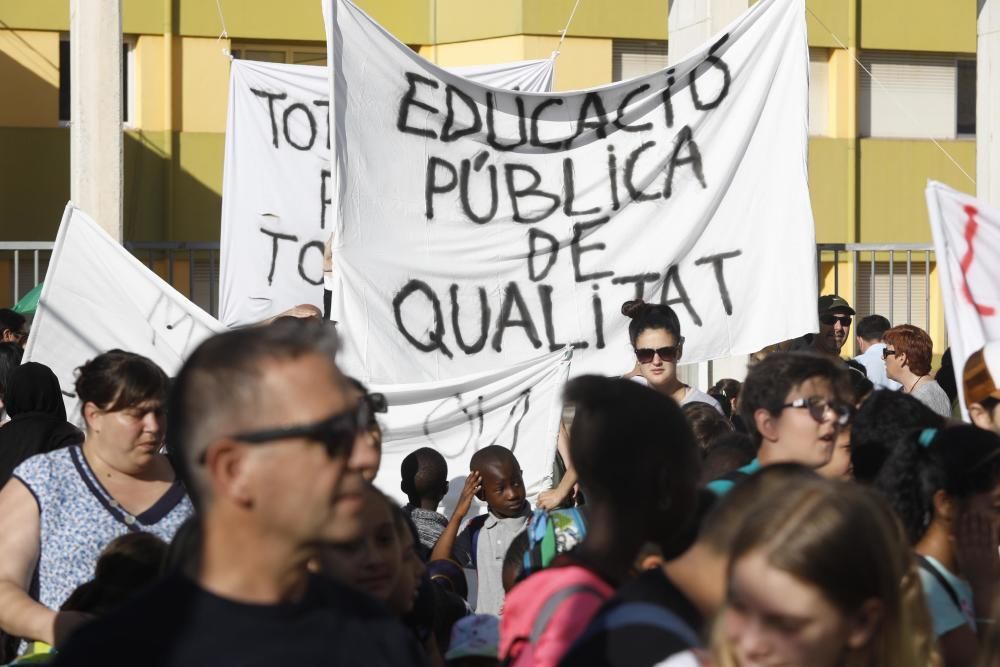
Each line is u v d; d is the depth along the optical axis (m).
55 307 8.41
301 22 20.55
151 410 4.94
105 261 8.48
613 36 20.17
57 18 19.84
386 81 8.70
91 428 5.00
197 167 20.28
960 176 21.80
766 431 4.75
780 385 4.68
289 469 2.60
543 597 3.31
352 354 8.48
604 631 2.91
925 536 4.02
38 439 6.09
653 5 20.30
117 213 11.90
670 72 9.20
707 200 9.20
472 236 8.91
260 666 2.60
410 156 8.77
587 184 9.12
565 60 20.06
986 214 6.43
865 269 19.91
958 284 6.39
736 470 4.64
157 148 20.09
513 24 19.88
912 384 8.88
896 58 21.62
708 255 9.19
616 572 3.35
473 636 4.43
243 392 2.62
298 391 2.63
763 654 2.69
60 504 4.90
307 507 2.61
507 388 8.00
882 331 11.31
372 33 8.65
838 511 2.74
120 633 2.60
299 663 2.64
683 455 3.42
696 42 11.64
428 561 5.84
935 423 4.65
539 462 7.96
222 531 2.65
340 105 8.54
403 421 7.96
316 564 3.56
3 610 4.59
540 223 9.03
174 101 20.20
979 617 3.87
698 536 3.07
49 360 8.37
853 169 21.20
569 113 9.12
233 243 12.83
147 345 8.46
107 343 8.45
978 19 13.66
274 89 12.99
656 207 9.18
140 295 8.48
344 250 8.52
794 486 2.82
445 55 20.59
